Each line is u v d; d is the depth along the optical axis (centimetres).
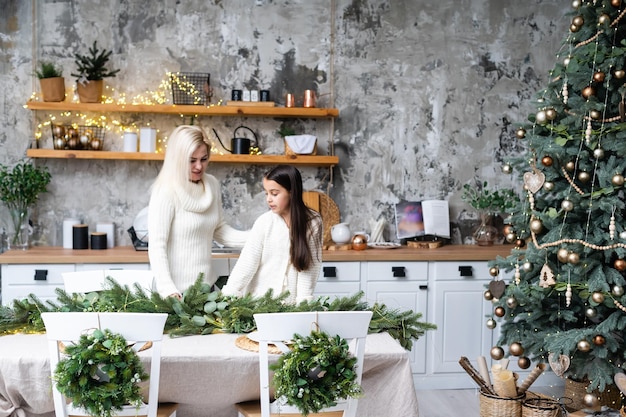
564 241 362
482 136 558
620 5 361
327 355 228
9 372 241
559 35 561
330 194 546
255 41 534
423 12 547
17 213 514
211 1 529
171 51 527
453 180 557
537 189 371
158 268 324
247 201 539
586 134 361
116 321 228
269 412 239
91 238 500
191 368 249
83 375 221
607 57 364
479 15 553
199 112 507
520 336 392
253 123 536
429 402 466
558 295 383
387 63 546
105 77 513
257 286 318
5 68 512
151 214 329
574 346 351
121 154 500
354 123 545
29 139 517
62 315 226
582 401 400
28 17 513
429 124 552
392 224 551
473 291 499
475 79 554
